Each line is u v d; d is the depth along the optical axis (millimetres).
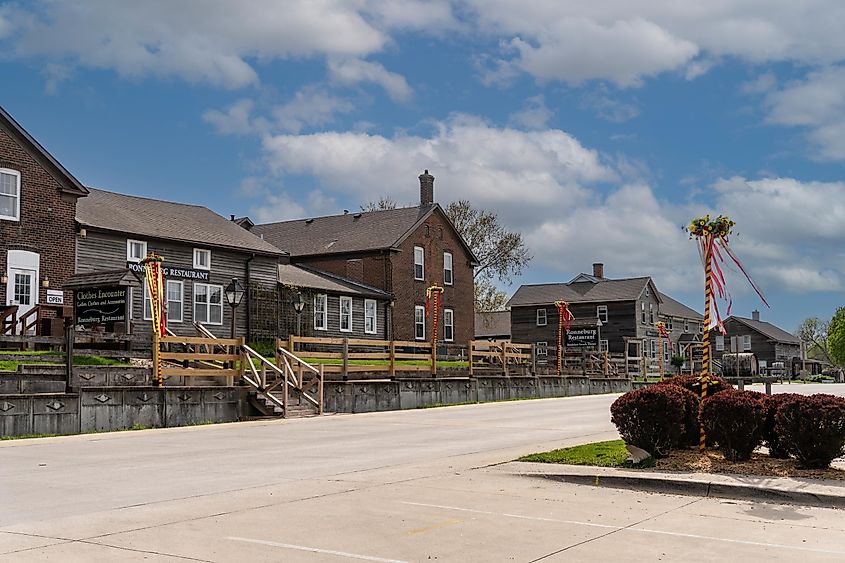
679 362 76812
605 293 75125
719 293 14828
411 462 14789
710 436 13461
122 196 42719
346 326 49094
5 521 9539
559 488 11938
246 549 8281
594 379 44688
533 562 7918
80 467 14172
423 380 31547
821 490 10938
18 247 32250
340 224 57156
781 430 12789
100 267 36031
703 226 14781
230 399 24750
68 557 7906
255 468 14047
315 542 8617
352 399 28141
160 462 14867
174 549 8250
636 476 11992
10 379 20453
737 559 8070
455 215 72438
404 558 8023
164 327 30016
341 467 14148
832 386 56594
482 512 10234
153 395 22406
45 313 32031
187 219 43344
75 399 20516
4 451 16609
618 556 8156
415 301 53875
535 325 77125
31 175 32875
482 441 18516
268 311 44188
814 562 7965
